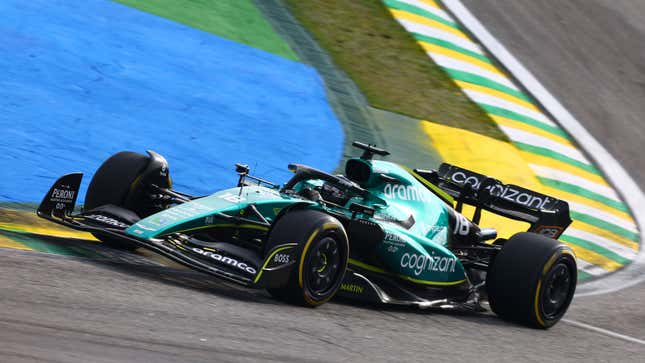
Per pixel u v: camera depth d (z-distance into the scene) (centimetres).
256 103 4488
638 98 6744
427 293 2655
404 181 2706
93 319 1616
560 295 2711
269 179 3838
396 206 2645
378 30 5928
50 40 4281
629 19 8081
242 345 1667
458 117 5284
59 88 3925
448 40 6234
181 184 3525
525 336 2502
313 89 4891
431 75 5653
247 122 4272
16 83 3838
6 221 2683
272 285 2109
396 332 2144
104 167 2509
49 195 2319
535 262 2623
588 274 3909
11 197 2972
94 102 3916
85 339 1470
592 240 4422
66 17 4544
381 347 1922
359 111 4878
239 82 4619
